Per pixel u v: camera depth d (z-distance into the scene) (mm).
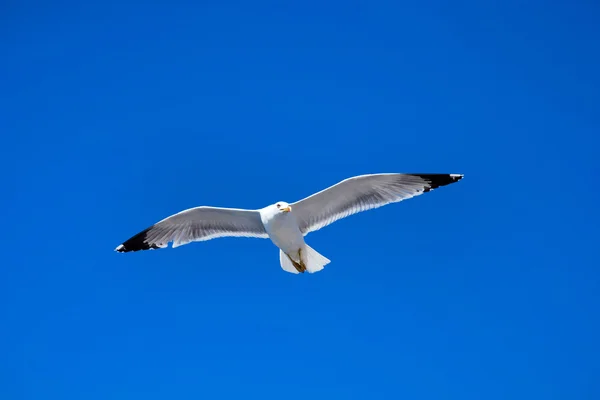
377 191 12656
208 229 13484
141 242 13680
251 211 12766
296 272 12938
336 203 12789
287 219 12188
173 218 13289
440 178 12680
